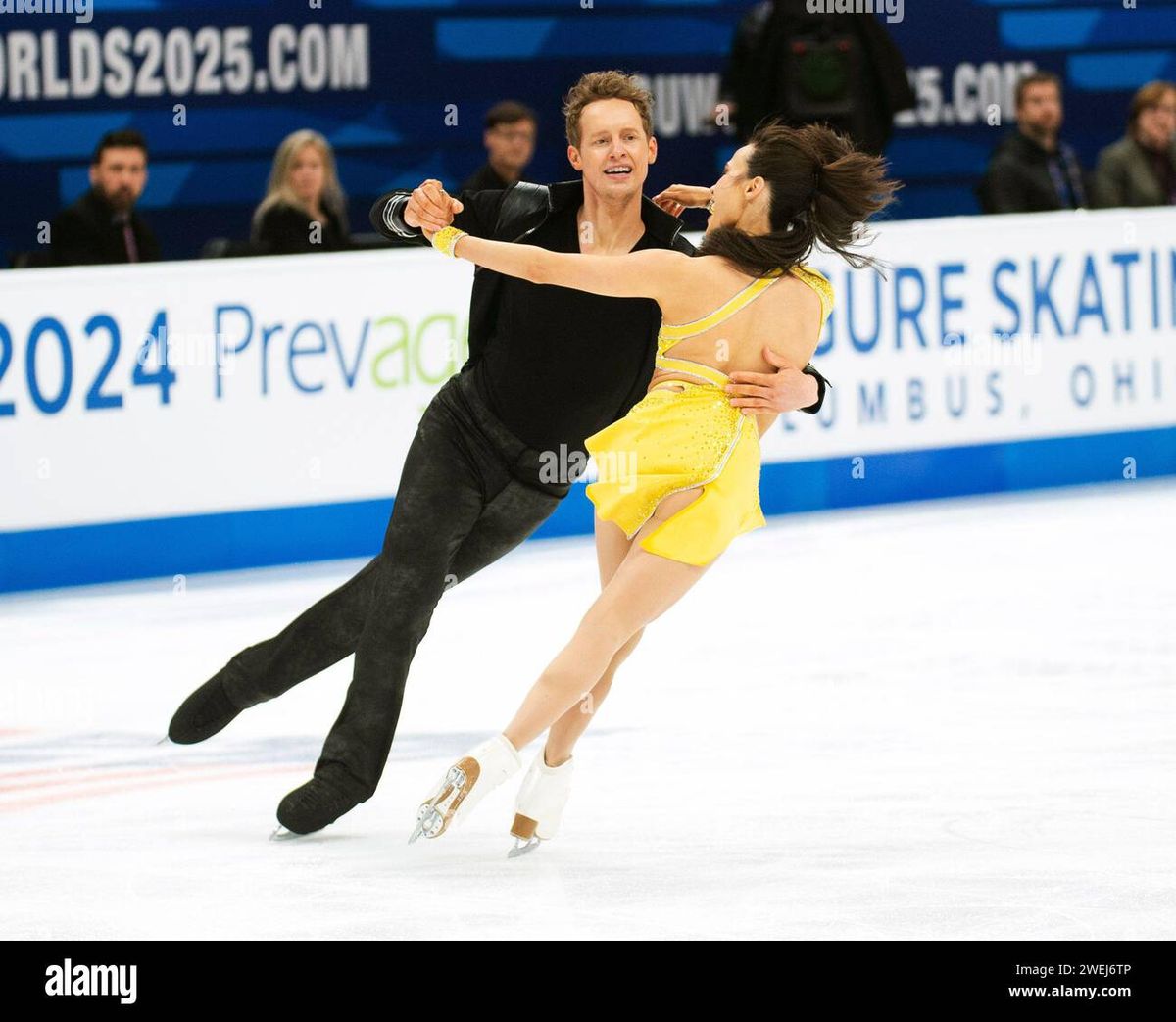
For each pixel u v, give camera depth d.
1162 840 13.17
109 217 26.58
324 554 25.78
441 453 13.61
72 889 12.41
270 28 32.50
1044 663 19.00
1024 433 30.23
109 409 24.14
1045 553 25.12
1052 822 13.66
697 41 35.44
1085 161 38.03
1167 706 17.22
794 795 14.58
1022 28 37.12
